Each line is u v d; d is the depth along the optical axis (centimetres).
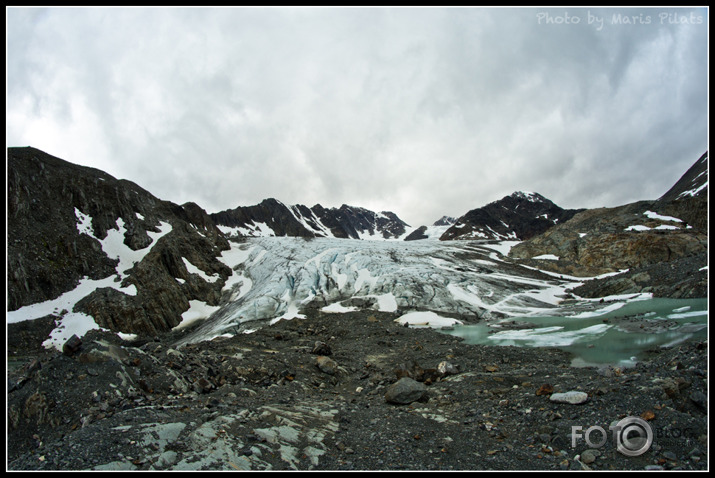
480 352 2747
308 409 1355
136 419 1123
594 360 2352
